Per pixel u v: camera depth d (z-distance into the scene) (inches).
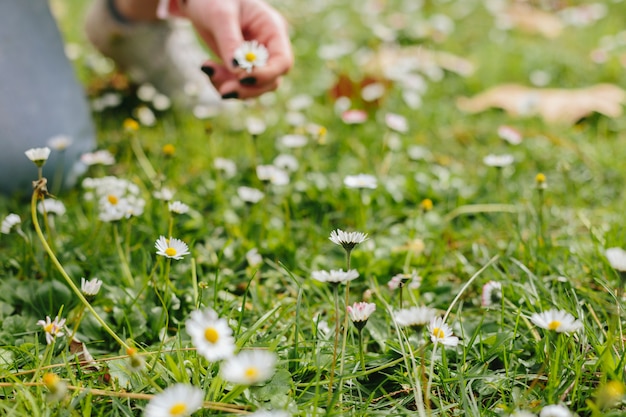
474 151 43.3
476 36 73.0
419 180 37.4
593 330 26.2
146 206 34.0
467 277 30.9
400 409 23.6
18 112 34.2
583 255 31.0
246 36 31.2
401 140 43.3
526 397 23.4
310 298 29.5
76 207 34.3
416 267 31.6
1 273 29.9
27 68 34.8
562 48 67.1
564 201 36.8
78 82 38.3
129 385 24.1
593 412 21.9
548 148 43.4
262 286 30.3
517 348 25.9
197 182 37.4
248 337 24.6
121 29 45.6
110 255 31.0
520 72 59.0
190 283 29.3
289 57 30.5
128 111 48.1
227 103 47.8
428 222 34.1
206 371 24.4
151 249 31.1
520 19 75.6
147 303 28.0
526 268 28.6
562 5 83.8
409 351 25.1
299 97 47.9
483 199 36.1
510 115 48.8
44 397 23.1
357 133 44.5
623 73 57.7
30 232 30.7
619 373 23.7
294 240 33.2
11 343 26.3
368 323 27.2
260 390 23.7
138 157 37.9
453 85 56.2
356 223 34.5
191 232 33.1
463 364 24.7
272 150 41.8
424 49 65.2
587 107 47.3
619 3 85.5
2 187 34.4
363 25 76.5
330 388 23.5
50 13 36.7
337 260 31.6
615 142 44.2
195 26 31.9
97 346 26.6
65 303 28.0
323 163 39.4
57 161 35.0
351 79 50.2
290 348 25.7
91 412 23.3
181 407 20.4
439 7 86.1
